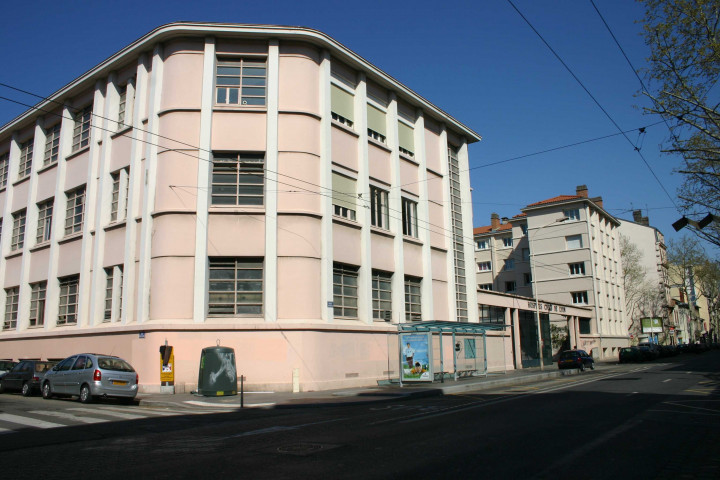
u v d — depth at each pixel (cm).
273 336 2097
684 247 6091
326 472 698
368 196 2577
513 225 6253
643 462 749
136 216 2302
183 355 2036
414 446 870
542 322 4412
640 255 6925
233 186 2239
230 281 2167
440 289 3052
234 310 2145
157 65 2327
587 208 5647
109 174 2530
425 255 2953
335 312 2344
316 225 2278
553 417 1212
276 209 2209
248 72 2342
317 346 2147
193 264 2131
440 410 1401
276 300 2145
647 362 4731
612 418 1190
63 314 2673
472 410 1382
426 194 3020
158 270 2127
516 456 787
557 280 5709
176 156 2202
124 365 1744
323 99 2412
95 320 2403
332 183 2419
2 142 3409
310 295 2198
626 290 6862
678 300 9000
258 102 2322
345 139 2528
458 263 3297
